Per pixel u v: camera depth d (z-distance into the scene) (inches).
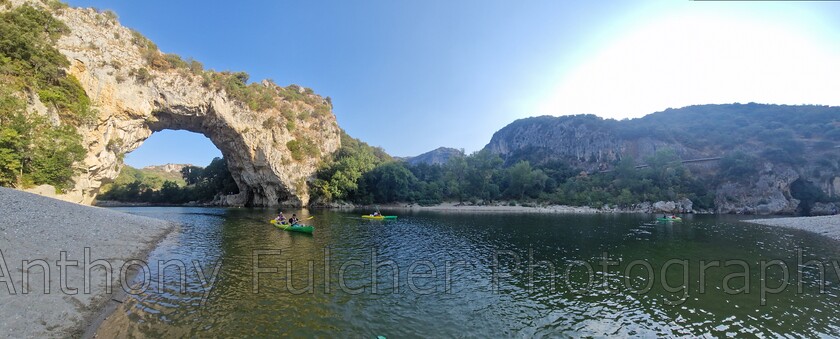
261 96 3157.0
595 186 3941.9
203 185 4023.1
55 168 1428.4
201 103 2588.6
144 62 2276.1
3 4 1640.0
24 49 1492.4
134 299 490.9
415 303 516.1
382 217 2031.3
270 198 3270.2
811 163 3777.1
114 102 2042.3
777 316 481.7
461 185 3951.8
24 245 554.6
